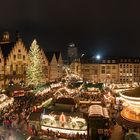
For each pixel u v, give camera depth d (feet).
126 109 82.53
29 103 159.74
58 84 236.43
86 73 479.41
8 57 262.88
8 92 183.11
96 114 108.06
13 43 275.59
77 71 475.72
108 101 169.89
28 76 254.27
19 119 124.98
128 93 79.82
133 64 462.19
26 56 281.54
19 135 88.94
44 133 112.88
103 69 470.39
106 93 194.18
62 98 129.90
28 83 251.39
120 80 463.83
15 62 270.46
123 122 75.72
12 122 118.21
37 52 259.80
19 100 168.35
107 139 105.09
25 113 135.03
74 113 112.68
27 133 93.81
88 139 108.37
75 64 479.00
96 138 105.09
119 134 115.44
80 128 110.42
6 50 270.87
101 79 469.16
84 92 208.03
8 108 145.18
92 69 475.72
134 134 71.36
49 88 212.02
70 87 219.20
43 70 343.26
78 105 143.02
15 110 143.64
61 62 392.27
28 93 192.54
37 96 185.57
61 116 112.68
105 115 110.83
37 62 258.16
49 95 191.31
